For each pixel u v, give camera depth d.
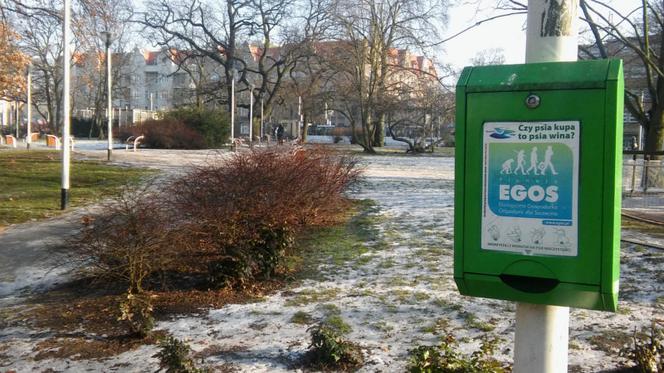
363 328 5.79
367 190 17.00
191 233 7.10
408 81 44.56
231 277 7.27
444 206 13.63
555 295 2.66
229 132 42.94
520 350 2.91
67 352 5.49
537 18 2.84
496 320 5.86
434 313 6.14
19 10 17.59
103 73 60.59
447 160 33.62
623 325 5.57
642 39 17.48
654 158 16.36
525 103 2.65
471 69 2.85
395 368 4.78
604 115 2.52
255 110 50.16
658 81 16.83
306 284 7.46
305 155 10.71
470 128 2.78
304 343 5.41
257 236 7.47
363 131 41.91
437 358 4.03
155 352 5.35
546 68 2.66
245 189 7.54
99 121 64.31
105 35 25.27
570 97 2.57
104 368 5.07
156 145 39.66
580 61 2.63
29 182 18.81
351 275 7.83
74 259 8.23
